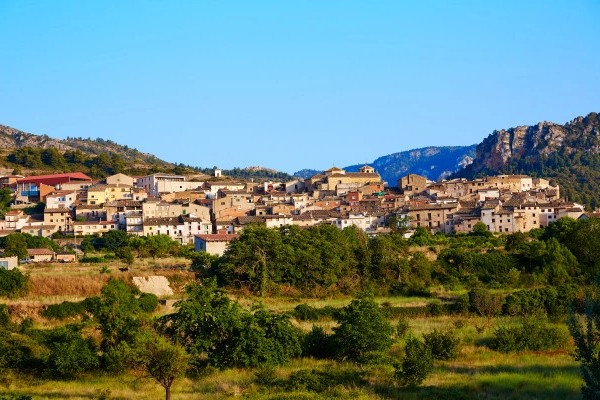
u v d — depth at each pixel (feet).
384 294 479.41
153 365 225.56
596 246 538.88
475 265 523.29
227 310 288.30
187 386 251.39
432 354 288.92
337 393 231.71
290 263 475.72
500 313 410.31
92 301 320.29
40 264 524.11
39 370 272.92
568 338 317.42
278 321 295.07
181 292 446.60
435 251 572.92
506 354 302.45
